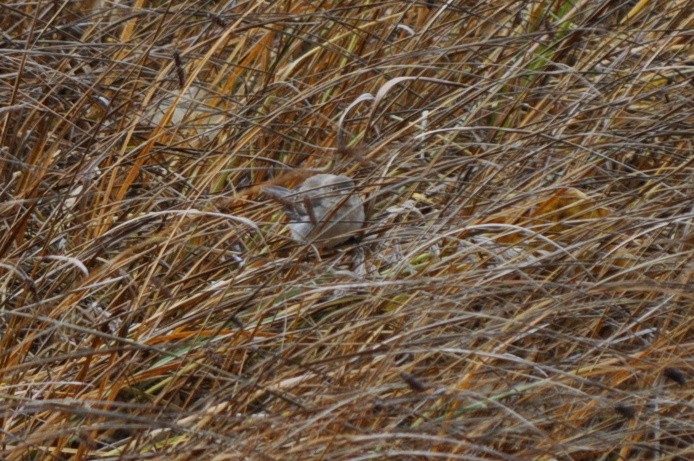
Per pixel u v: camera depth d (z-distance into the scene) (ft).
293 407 17.21
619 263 21.74
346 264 22.71
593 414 17.58
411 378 16.06
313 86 25.41
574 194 23.54
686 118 24.30
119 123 24.08
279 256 22.80
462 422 16.71
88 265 21.56
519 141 23.66
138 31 27.61
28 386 18.25
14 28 28.99
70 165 25.54
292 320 20.52
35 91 25.70
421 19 28.55
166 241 19.86
